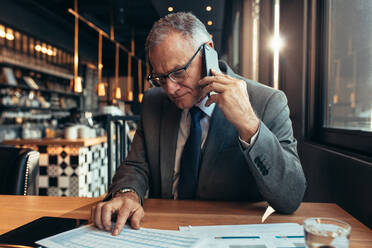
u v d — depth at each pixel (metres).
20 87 7.12
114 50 10.95
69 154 3.33
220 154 1.14
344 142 1.24
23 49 7.19
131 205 0.85
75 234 0.74
